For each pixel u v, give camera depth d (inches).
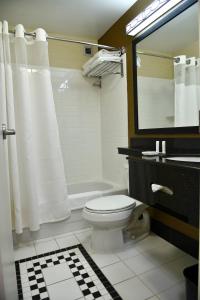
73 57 105.6
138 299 49.4
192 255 65.9
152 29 72.0
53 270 60.7
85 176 111.7
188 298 44.1
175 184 48.9
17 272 60.2
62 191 80.0
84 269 60.7
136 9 78.8
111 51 88.3
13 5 77.4
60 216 79.7
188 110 61.9
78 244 74.7
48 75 77.1
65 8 80.9
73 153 108.4
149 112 76.7
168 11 65.1
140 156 64.5
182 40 62.2
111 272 59.1
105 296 50.6
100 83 111.3
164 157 60.1
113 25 94.2
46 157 78.3
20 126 73.0
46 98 76.9
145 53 76.2
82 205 84.8
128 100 88.3
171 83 67.0
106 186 104.0
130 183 70.2
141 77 79.1
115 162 101.4
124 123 92.2
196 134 59.7
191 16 58.9
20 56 71.9
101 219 64.2
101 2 78.5
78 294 51.5
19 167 74.6
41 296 51.2
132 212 70.4
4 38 69.7
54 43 101.2
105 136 109.1
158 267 60.9
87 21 91.3
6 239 34.0
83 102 109.3
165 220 75.9
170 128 68.0
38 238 78.5
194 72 59.2
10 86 69.8
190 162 48.3
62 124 105.1
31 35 75.8
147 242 74.8
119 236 70.4
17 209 72.5
